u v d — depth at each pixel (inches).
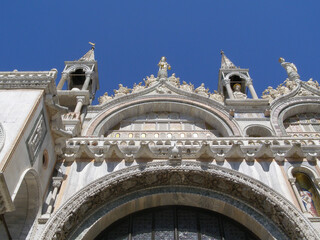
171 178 485.1
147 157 497.7
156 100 781.3
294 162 496.4
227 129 697.6
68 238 418.0
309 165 492.4
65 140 502.0
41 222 413.4
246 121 716.0
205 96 784.3
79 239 420.2
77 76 884.6
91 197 442.3
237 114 735.7
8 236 397.4
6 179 352.2
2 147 367.9
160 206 491.2
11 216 415.5
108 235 459.5
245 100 752.3
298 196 443.8
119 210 465.7
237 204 463.5
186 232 463.2
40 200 428.5
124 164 492.1
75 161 502.6
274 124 706.8
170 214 485.7
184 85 836.6
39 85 467.5
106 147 509.7
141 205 478.0
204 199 476.7
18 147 379.6
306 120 767.1
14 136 381.7
